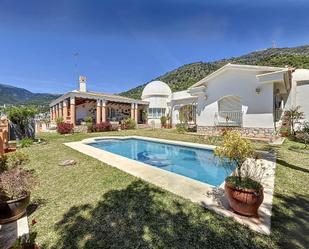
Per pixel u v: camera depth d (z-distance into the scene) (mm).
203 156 11477
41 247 2939
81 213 3889
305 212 3906
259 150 9797
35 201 4465
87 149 10648
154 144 14930
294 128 15539
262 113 13734
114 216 3750
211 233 3209
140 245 2943
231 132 4227
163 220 3594
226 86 15781
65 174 6293
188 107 26094
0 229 3389
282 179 5738
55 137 16328
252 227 3355
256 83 14016
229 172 7898
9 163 5574
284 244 2959
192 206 4098
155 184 5359
